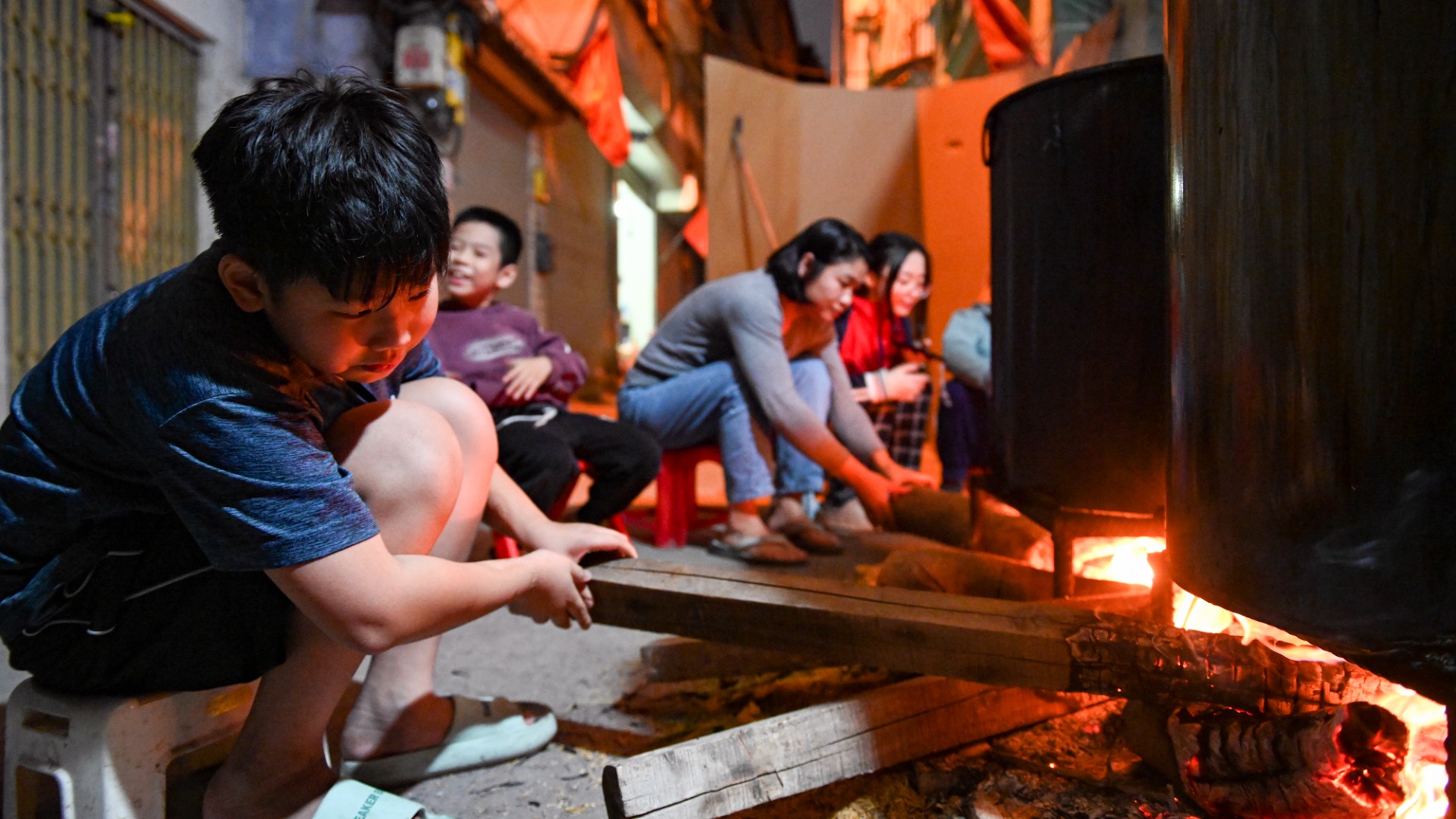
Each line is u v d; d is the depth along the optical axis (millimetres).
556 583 1298
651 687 1680
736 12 15875
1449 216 779
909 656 1236
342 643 998
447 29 5324
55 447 1027
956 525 2662
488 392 2332
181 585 1063
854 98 5012
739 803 1104
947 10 8195
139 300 1023
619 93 7723
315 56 4883
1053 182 1584
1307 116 848
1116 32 4254
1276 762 1058
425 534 1109
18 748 1106
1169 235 1079
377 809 1093
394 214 848
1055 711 1415
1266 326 895
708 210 4793
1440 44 772
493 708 1460
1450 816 817
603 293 12336
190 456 919
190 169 4562
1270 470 898
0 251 3426
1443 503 798
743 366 2527
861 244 2479
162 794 1113
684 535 2873
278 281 866
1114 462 1553
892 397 3146
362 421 1115
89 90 3891
